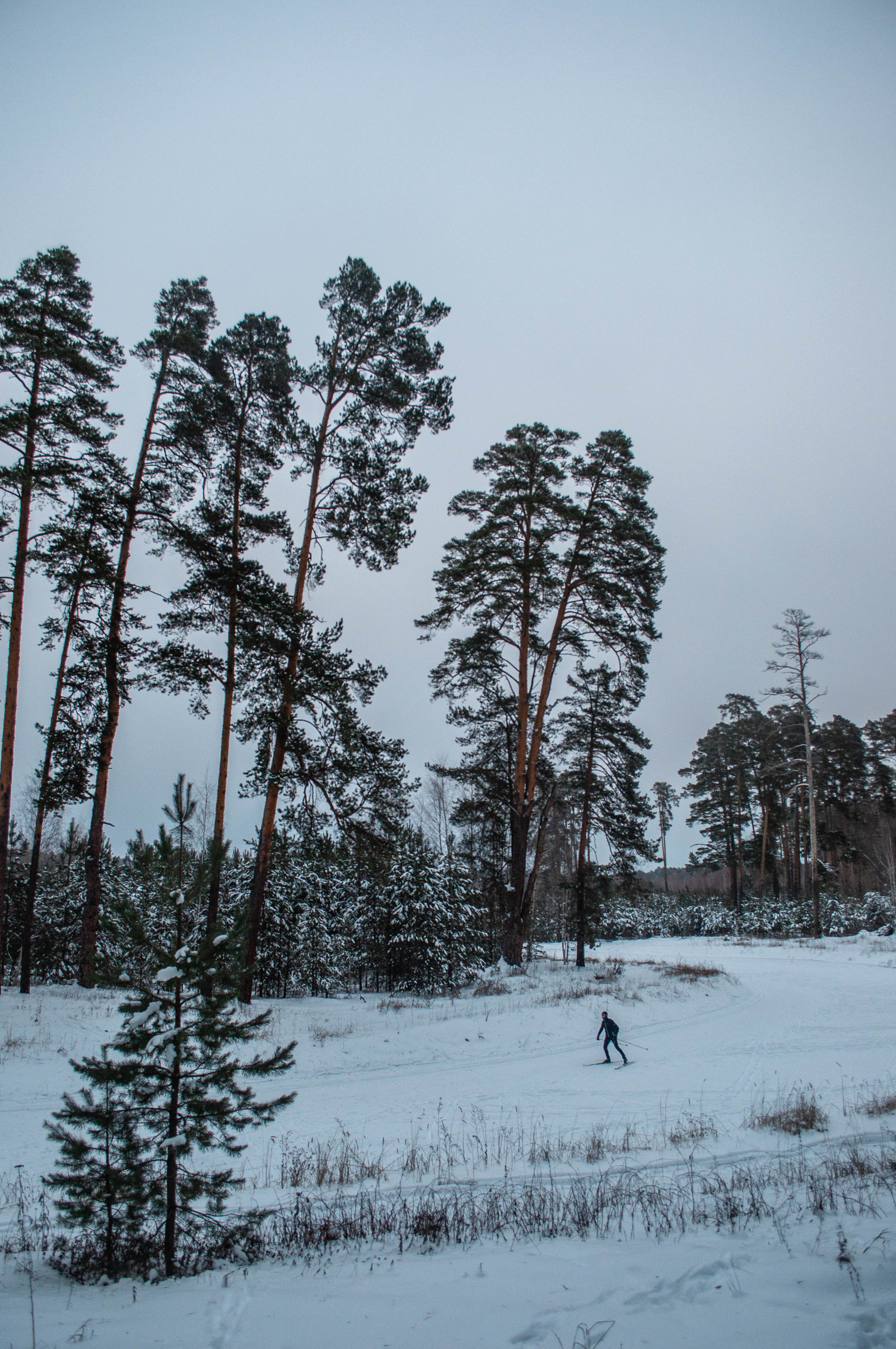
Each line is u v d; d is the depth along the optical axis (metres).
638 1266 5.27
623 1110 11.41
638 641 26.09
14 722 18.25
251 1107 6.28
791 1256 5.21
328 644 19.28
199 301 22.17
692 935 63.47
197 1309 4.86
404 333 20.94
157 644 19.23
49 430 19.12
